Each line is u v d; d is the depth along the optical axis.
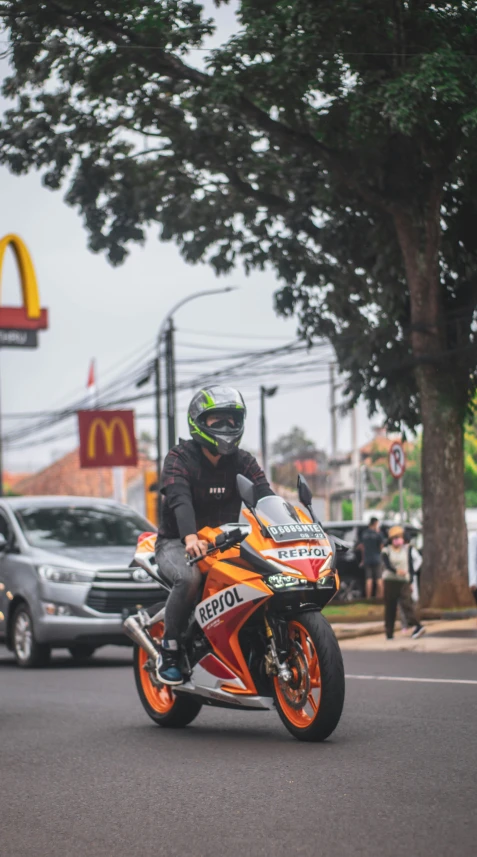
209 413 7.59
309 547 7.06
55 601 13.59
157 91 19.62
